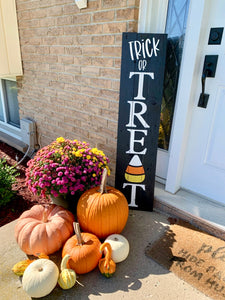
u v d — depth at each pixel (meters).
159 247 1.91
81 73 2.66
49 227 1.83
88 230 1.93
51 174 2.08
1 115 4.59
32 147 3.76
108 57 2.33
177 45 2.14
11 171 2.81
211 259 1.79
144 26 2.10
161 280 1.65
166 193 2.39
